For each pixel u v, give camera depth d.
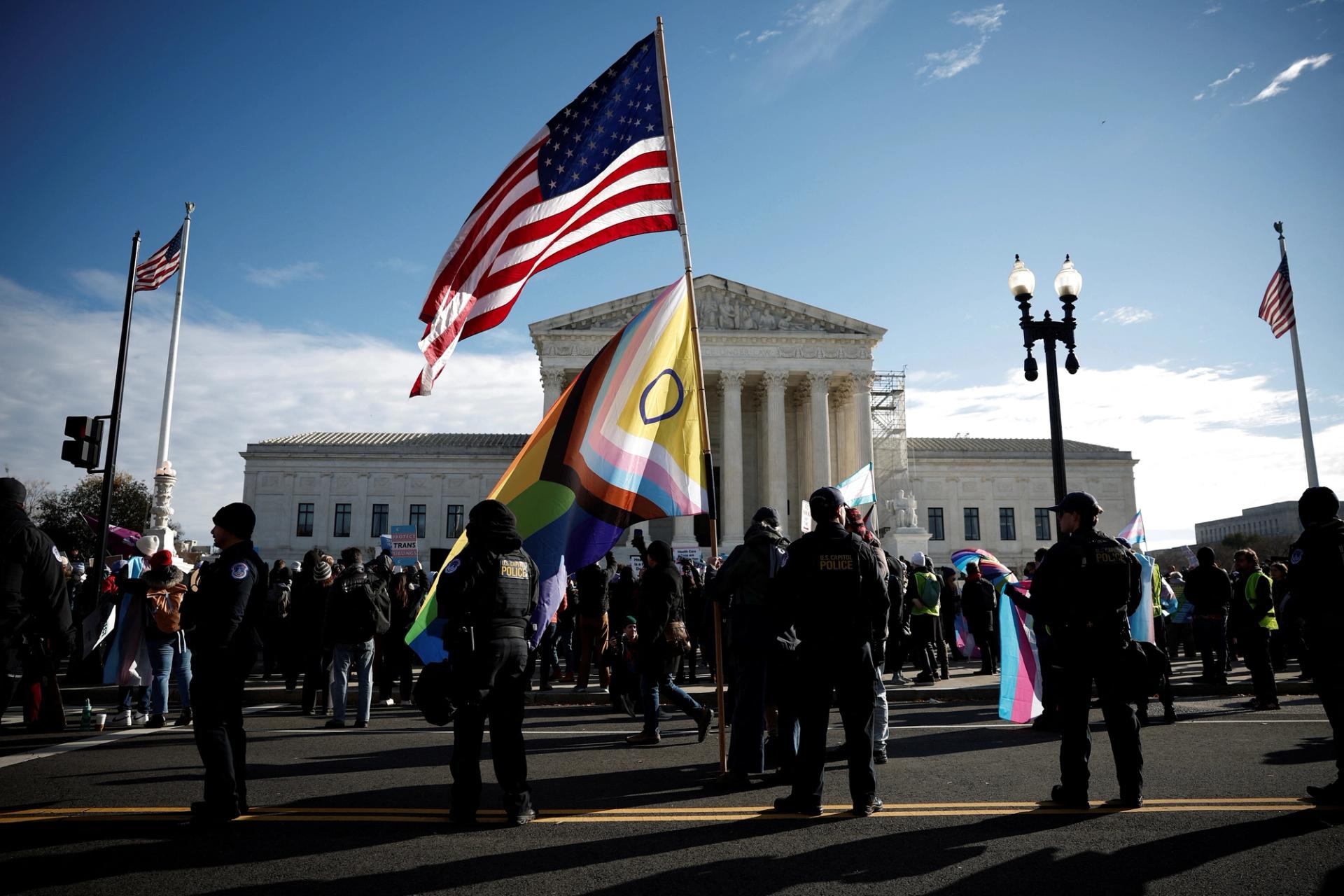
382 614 13.41
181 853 6.18
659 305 9.70
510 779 6.98
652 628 11.12
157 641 12.95
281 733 12.59
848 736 7.24
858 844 6.32
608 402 9.43
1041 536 76.44
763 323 67.50
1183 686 16.67
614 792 8.26
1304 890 5.26
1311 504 7.63
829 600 7.18
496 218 10.22
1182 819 6.90
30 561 7.11
